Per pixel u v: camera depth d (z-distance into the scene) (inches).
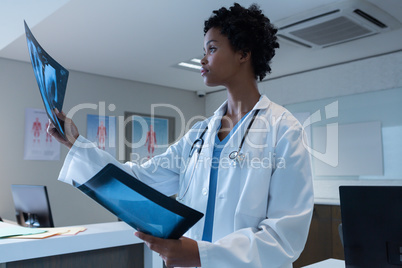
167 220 31.0
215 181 44.8
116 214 34.6
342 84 173.0
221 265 33.2
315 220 153.5
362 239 43.5
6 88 168.2
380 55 162.1
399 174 152.9
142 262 87.2
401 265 40.9
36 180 173.6
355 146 166.4
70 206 183.0
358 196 43.9
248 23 43.7
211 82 45.6
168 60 172.4
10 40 129.7
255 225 39.3
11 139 167.9
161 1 114.5
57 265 72.6
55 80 40.9
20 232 74.4
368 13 119.9
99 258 79.4
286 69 184.4
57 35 140.3
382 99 160.2
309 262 153.3
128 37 143.4
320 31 134.2
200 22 129.8
